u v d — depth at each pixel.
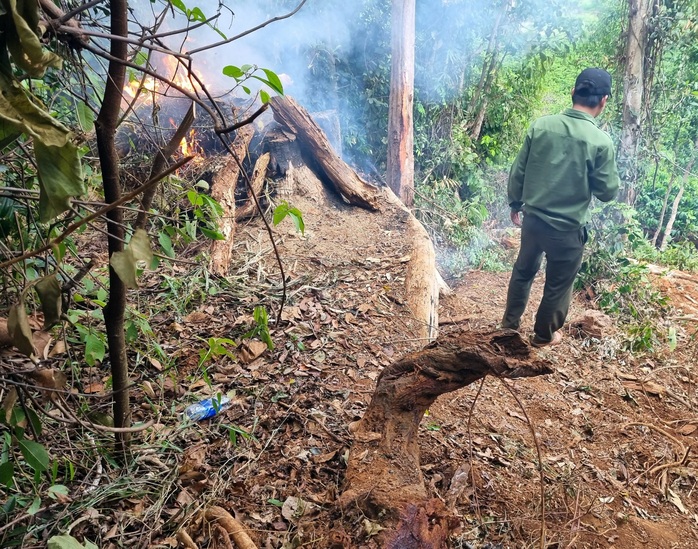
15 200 1.69
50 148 0.99
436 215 7.09
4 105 0.96
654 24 6.72
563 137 3.66
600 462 3.16
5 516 1.84
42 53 0.96
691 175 10.20
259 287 3.86
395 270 4.39
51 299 1.25
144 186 1.12
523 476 2.79
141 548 1.89
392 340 3.58
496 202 8.87
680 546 2.64
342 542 1.72
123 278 1.17
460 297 5.26
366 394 2.99
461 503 2.46
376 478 1.99
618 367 4.38
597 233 5.74
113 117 1.58
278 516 2.11
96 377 2.66
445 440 2.86
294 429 2.63
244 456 2.41
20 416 1.55
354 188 5.39
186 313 3.48
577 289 5.67
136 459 2.22
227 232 4.30
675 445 3.47
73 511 1.94
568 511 2.65
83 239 3.78
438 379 2.21
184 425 2.48
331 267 4.35
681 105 8.63
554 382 3.92
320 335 3.45
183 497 2.13
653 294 5.54
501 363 2.08
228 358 3.09
